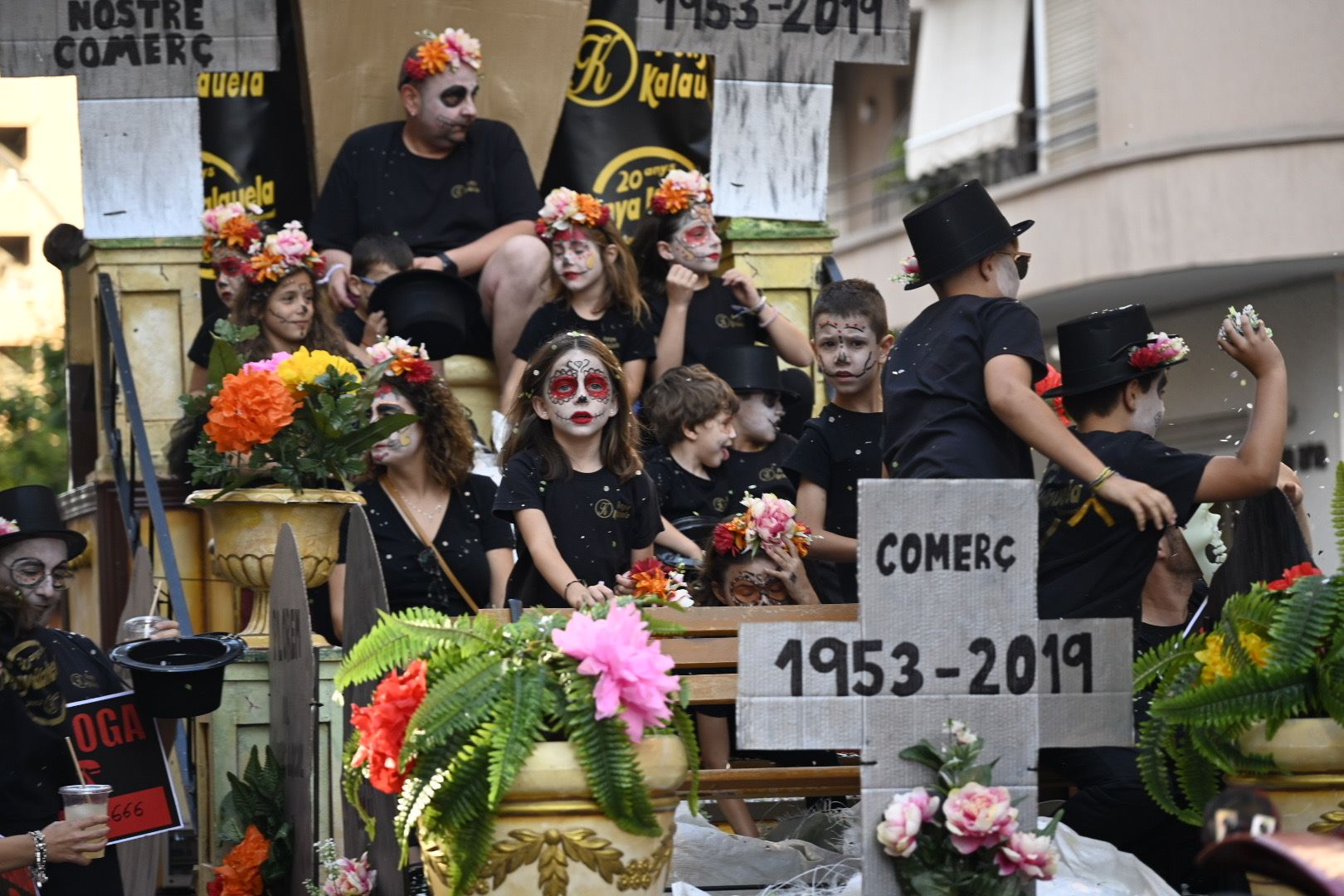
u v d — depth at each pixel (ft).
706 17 38.78
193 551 36.32
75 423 42.06
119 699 24.34
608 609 18.65
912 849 18.45
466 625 18.76
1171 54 71.10
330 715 24.91
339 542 28.07
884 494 18.94
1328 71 66.85
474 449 29.99
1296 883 12.05
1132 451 22.66
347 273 36.68
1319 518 67.00
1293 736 19.57
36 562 24.44
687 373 30.96
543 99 40.42
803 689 18.70
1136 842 23.20
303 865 24.53
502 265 36.27
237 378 26.61
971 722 18.99
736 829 25.59
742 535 25.96
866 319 28.86
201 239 37.55
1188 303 73.10
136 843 26.63
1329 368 67.87
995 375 21.49
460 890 17.83
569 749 17.94
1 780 23.50
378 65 39.75
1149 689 23.32
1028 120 84.12
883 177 93.66
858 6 39.40
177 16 36.99
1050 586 23.02
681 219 35.32
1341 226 66.28
